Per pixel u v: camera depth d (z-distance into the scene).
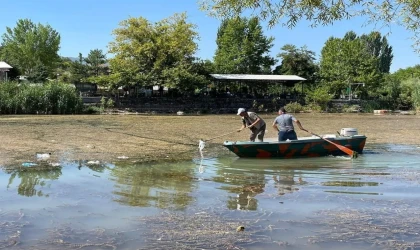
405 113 52.75
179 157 13.58
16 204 7.43
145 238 5.71
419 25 7.18
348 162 12.91
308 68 64.38
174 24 53.62
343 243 5.60
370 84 61.25
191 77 49.91
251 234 5.92
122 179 9.81
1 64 54.81
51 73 64.44
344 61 62.75
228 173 10.88
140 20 52.00
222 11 7.47
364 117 42.72
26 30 70.12
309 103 57.19
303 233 5.99
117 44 52.00
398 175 10.70
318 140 13.83
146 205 7.48
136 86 51.09
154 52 51.84
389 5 7.07
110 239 5.66
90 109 45.53
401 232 6.06
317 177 10.41
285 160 13.23
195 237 5.77
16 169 10.74
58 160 12.29
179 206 7.45
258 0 7.23
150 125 28.11
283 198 8.15
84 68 59.31
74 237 5.73
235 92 60.03
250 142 13.39
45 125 26.17
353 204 7.71
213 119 36.59
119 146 16.03
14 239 5.61
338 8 7.12
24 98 41.03
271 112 53.84
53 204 7.47
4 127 24.02
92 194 8.26
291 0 7.16
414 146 17.31
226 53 64.31
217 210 7.21
